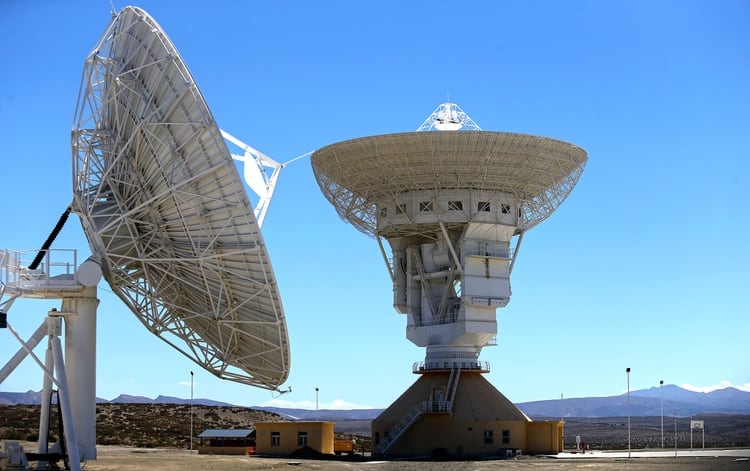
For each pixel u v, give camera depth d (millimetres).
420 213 82812
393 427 86625
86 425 53938
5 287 51562
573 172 83000
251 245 51844
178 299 57875
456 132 77875
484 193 82750
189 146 51156
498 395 88188
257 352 58250
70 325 53906
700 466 66375
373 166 80500
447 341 85438
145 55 52438
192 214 52906
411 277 88188
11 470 50156
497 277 84562
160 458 71000
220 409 182875
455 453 84125
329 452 89062
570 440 189000
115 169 54312
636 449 115438
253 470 61312
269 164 57812
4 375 50531
